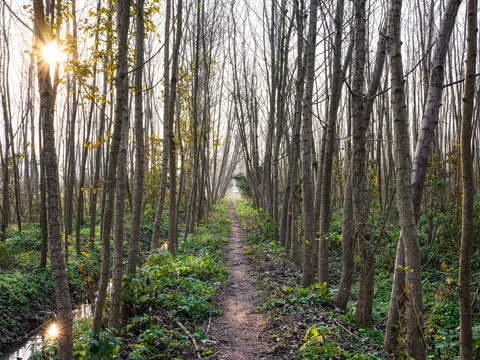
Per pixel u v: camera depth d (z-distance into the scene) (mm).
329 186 6492
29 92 11422
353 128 5145
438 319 5207
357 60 5070
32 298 7809
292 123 11266
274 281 7883
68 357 2805
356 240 5430
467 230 2496
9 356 6012
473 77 2398
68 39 4559
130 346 4523
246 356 4578
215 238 13562
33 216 16469
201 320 5805
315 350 4242
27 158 14727
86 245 11953
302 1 7684
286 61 10102
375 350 4391
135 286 5680
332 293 6727
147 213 15750
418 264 3578
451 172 8477
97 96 4809
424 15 9406
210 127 15383
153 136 9578
